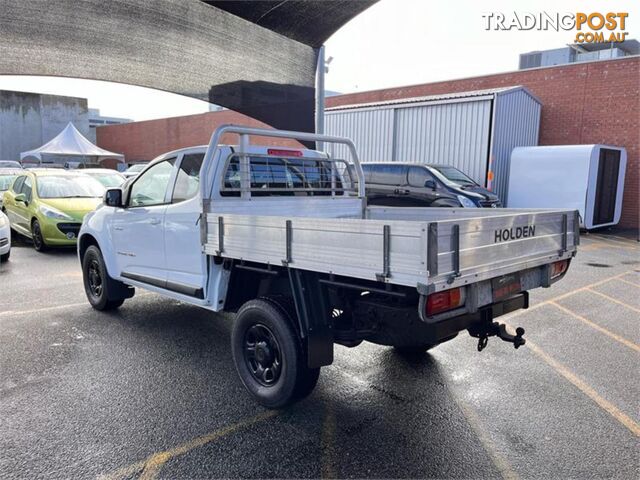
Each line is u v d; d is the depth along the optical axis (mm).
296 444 3223
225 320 5824
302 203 4992
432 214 5074
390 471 2951
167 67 5484
